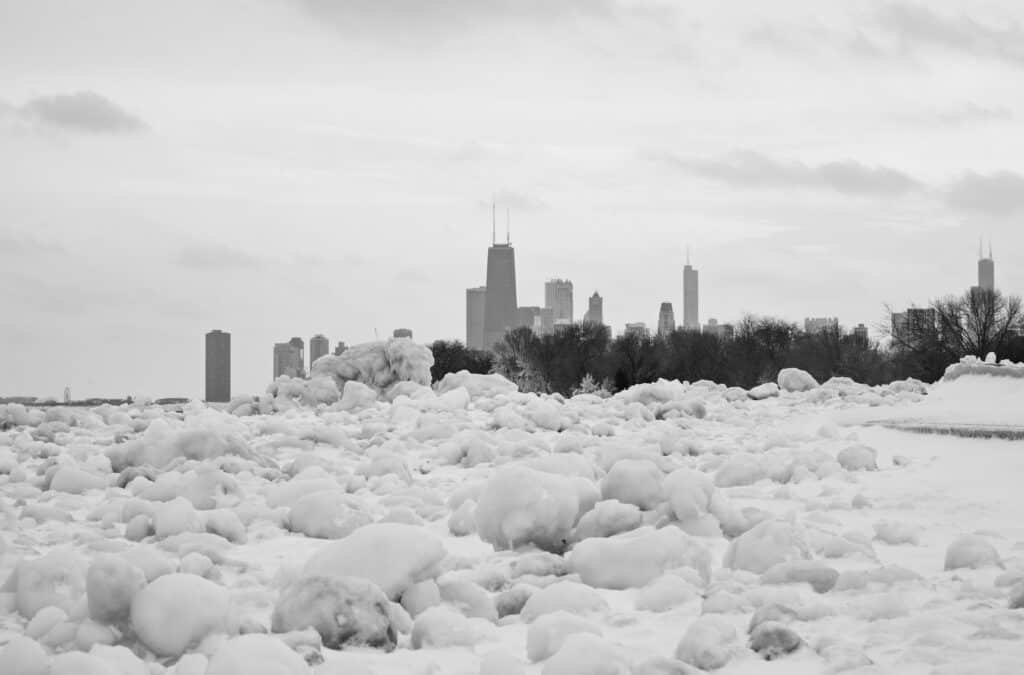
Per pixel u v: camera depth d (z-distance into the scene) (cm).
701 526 890
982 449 1432
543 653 566
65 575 683
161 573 630
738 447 1598
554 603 654
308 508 962
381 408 2267
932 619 599
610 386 6003
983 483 1166
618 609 675
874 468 1341
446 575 730
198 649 561
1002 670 498
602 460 1168
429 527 989
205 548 812
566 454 1079
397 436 1725
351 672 510
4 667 495
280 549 890
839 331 6631
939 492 1125
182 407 2475
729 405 2341
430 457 1504
